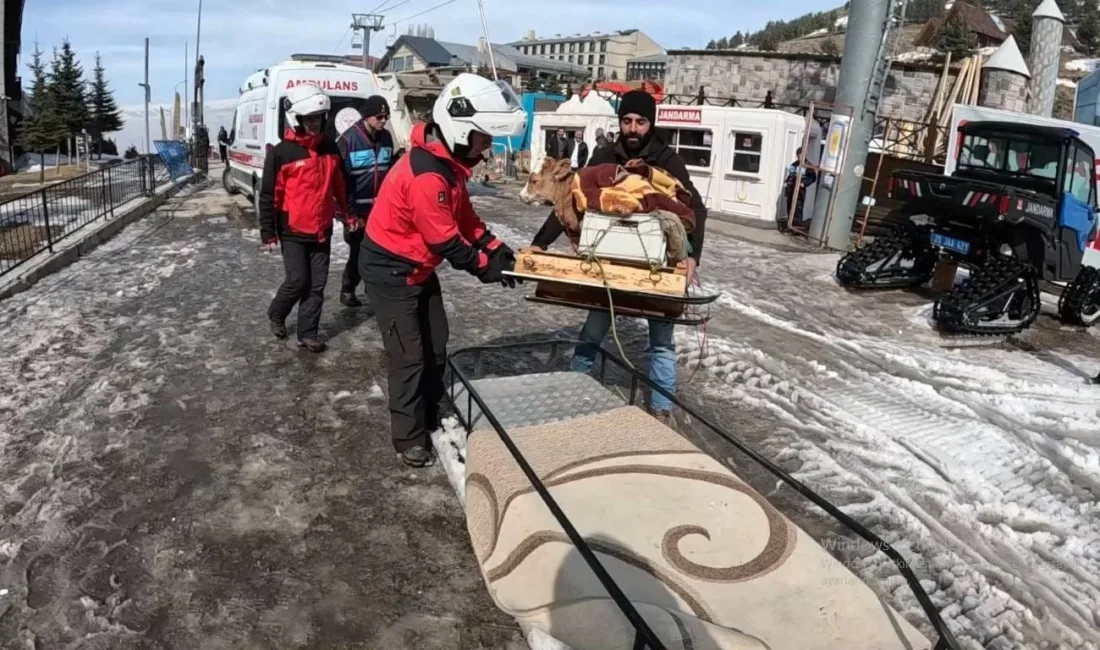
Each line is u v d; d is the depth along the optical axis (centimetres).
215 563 311
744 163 1501
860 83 1180
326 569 310
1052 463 462
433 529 341
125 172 1302
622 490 307
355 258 669
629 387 519
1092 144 1089
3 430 419
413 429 393
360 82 1102
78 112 4044
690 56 2255
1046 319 871
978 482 425
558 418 388
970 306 718
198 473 382
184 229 1116
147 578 299
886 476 424
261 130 1126
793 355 643
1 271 735
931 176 832
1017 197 751
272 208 534
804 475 417
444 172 352
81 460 390
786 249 1211
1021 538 370
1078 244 815
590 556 210
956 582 325
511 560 274
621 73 8294
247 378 509
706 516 294
